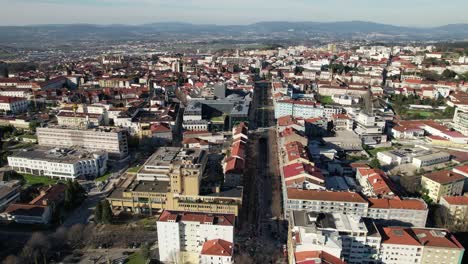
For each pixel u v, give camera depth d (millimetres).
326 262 172625
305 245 182125
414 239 195875
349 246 197625
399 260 197625
